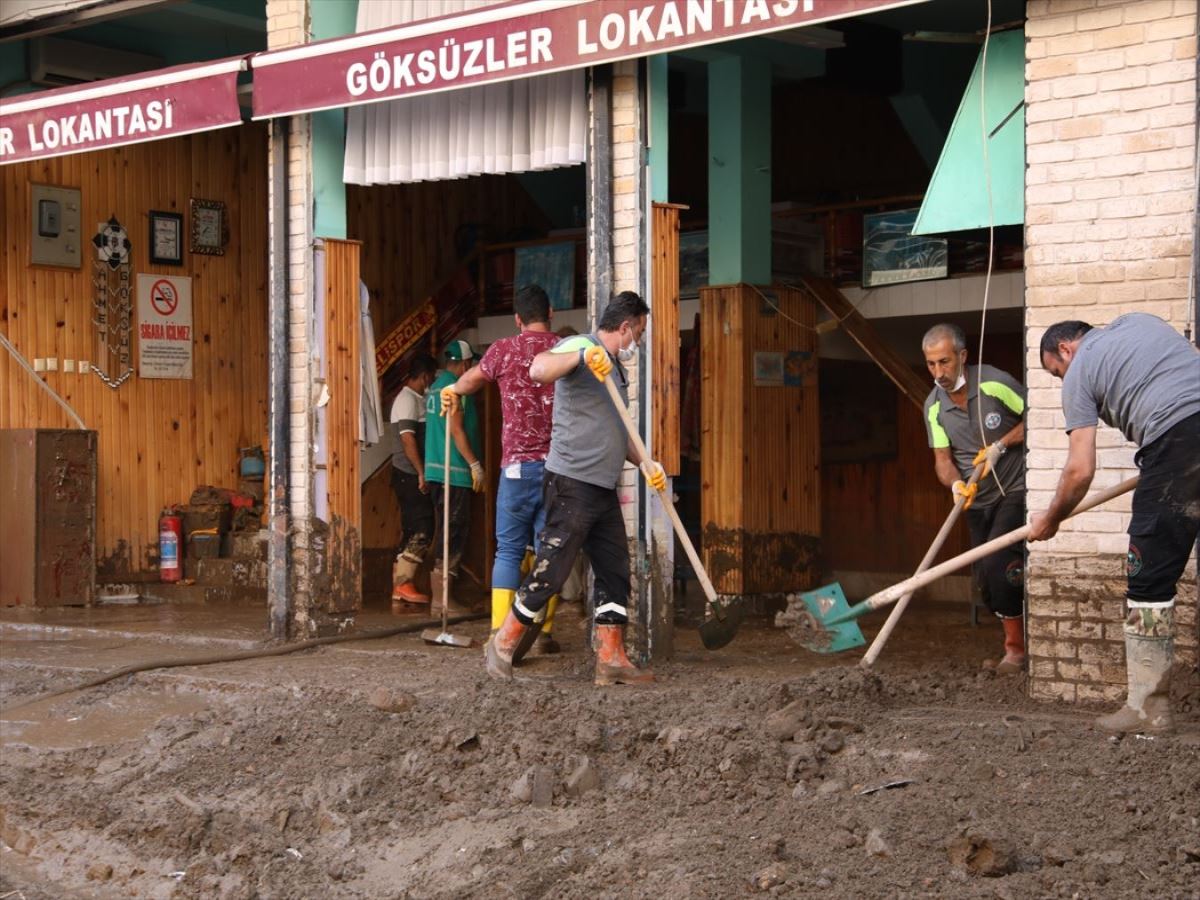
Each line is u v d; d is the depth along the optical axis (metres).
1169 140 6.50
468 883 5.32
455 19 8.25
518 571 8.04
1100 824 5.09
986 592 7.62
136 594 12.23
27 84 11.99
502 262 13.94
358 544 9.43
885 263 11.41
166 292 12.60
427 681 7.49
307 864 5.68
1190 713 6.27
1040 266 6.84
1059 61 6.78
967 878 4.81
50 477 11.35
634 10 7.63
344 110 9.36
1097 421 6.19
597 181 8.09
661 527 8.09
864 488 12.88
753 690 6.75
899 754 5.85
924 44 11.81
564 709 6.55
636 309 7.32
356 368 9.45
